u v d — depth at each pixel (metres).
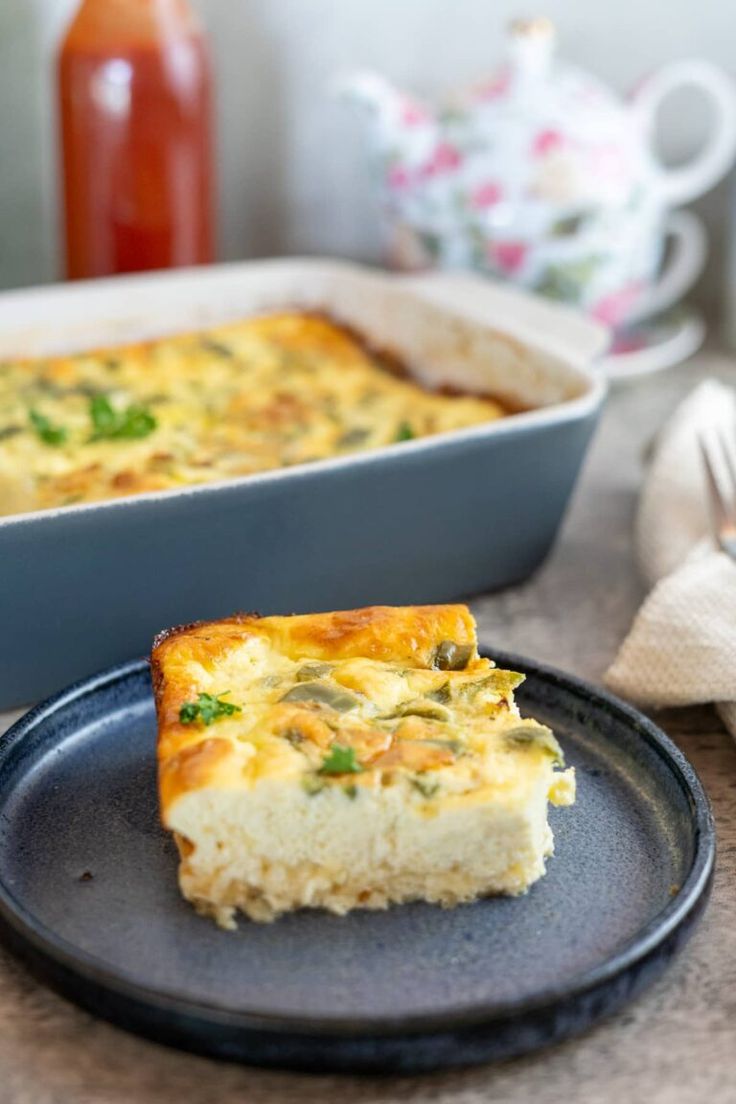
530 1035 0.44
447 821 0.47
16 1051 0.45
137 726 0.55
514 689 0.56
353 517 0.59
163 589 0.57
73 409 0.70
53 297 0.75
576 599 0.65
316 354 0.75
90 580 0.56
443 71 0.90
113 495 0.61
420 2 0.88
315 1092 0.44
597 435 0.79
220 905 0.47
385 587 0.61
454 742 0.48
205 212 0.82
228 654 0.52
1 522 0.54
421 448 0.59
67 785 0.53
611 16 0.88
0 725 0.57
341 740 0.48
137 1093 0.44
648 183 0.80
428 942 0.47
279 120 0.90
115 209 0.80
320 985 0.45
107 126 0.79
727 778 0.55
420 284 0.77
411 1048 0.43
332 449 0.67
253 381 0.73
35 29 0.86
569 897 0.48
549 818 0.51
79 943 0.47
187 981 0.46
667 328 0.87
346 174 0.92
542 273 0.80
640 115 0.81
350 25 0.89
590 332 0.72
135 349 0.75
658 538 0.64
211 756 0.47
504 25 0.89
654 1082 0.45
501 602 0.65
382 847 0.47
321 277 0.78
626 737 0.54
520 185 0.78
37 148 0.88
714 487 0.63
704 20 0.88
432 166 0.79
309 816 0.47
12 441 0.66
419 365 0.74
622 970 0.45
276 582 0.59
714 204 0.91
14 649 0.56
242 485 0.56
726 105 0.81
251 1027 0.43
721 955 0.48
